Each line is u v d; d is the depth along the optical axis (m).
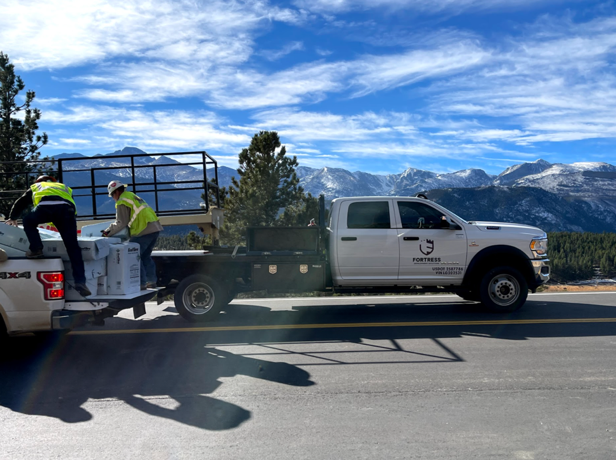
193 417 4.01
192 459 3.27
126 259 6.43
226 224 23.84
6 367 5.55
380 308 9.08
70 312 5.87
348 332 7.04
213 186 10.83
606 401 4.20
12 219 6.00
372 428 3.73
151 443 3.53
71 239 5.72
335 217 8.33
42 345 6.56
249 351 6.09
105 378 5.11
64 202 5.75
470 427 3.72
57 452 3.41
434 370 5.15
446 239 8.14
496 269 8.10
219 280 8.10
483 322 7.53
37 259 5.59
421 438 3.54
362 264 8.19
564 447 3.38
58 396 4.57
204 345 6.44
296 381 4.88
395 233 8.20
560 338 6.44
